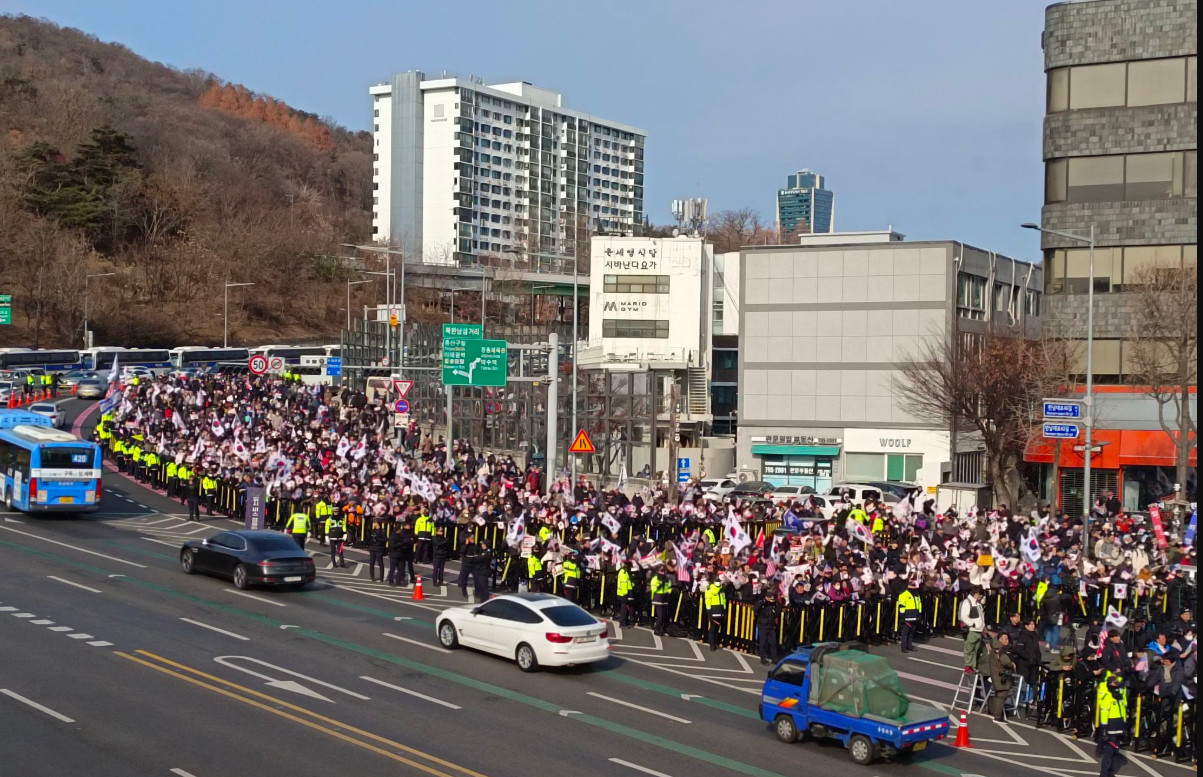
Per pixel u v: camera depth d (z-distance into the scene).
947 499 55.75
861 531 38.62
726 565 31.70
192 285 150.62
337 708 22.73
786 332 65.94
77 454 47.53
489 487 47.12
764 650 28.94
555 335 46.41
